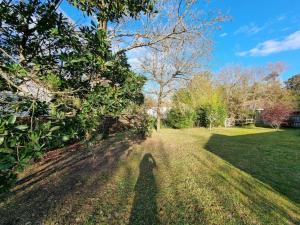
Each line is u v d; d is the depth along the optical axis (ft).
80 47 5.30
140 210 12.57
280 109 70.23
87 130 5.57
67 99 5.06
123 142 35.76
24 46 6.13
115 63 5.83
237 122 89.25
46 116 4.65
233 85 98.53
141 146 33.06
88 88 5.71
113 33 9.45
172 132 55.36
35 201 13.71
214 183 16.66
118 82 6.32
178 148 31.83
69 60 4.76
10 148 3.28
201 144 36.04
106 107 5.71
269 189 15.55
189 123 69.97
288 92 98.37
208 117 70.49
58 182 17.08
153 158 25.13
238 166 21.75
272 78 107.96
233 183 16.69
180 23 11.85
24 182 17.12
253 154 27.76
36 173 19.48
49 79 4.88
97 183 16.83
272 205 13.08
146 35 10.65
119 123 44.50
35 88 4.92
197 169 20.49
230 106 92.79
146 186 16.15
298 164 22.48
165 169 20.53
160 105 54.90
